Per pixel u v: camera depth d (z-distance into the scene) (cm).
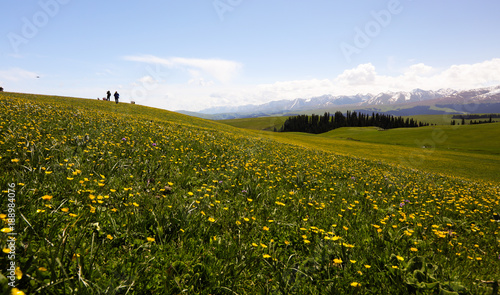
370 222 559
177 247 345
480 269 411
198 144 1251
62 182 452
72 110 1916
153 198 477
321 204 624
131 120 2006
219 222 432
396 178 1532
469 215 762
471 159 5981
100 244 290
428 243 469
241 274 309
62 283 224
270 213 522
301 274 327
